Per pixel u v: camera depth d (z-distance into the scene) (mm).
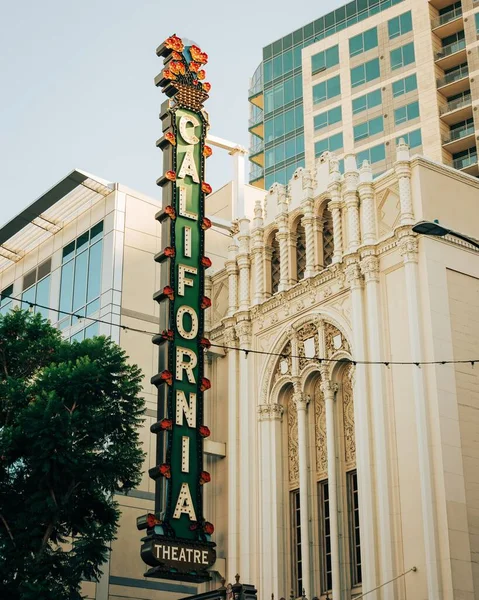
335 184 42531
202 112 45062
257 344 44844
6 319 40594
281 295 43875
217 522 44156
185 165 43594
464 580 34375
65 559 36812
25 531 36281
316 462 41531
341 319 40844
